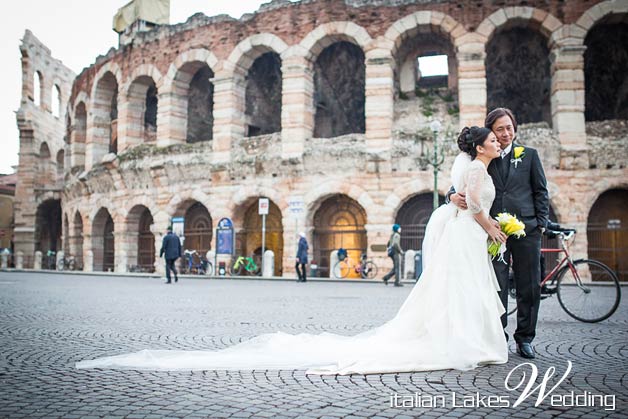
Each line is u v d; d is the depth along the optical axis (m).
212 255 30.14
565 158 25.64
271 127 35.50
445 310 5.95
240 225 31.12
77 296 15.62
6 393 4.75
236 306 12.80
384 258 27.19
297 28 29.33
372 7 28.06
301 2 29.31
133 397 4.62
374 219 27.55
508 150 6.72
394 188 27.39
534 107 31.30
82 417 4.07
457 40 26.92
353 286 21.06
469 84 26.70
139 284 22.12
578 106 25.83
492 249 6.27
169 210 32.72
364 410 4.27
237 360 5.89
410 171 27.20
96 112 38.16
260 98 35.25
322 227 29.78
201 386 4.99
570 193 25.67
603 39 28.61
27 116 49.69
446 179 26.53
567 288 10.30
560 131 25.83
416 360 5.72
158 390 4.85
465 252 6.04
